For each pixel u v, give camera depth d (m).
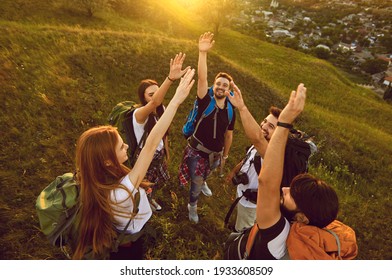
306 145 2.67
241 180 3.16
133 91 8.77
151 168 3.44
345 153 10.48
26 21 19.86
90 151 1.75
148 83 3.14
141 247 2.31
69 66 8.70
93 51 9.98
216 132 3.50
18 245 3.46
